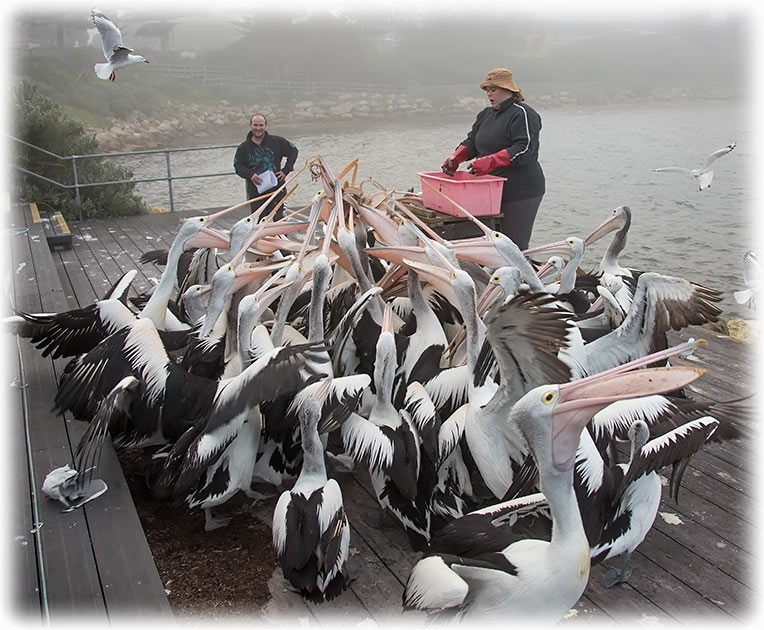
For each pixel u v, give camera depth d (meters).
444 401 4.72
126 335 4.57
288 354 4.05
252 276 5.24
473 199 6.89
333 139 29.36
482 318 5.30
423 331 5.17
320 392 4.07
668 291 4.75
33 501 4.19
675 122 30.03
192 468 3.94
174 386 4.40
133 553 3.80
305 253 5.93
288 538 3.66
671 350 2.93
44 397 5.31
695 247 13.07
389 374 4.33
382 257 5.86
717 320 4.88
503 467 4.12
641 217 15.04
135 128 35.88
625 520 3.79
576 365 4.41
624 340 4.83
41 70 33.16
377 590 3.93
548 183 18.08
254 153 9.74
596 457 3.80
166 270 5.80
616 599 3.85
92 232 11.45
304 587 3.63
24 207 11.88
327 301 6.05
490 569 3.21
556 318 3.62
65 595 3.51
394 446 4.08
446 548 3.49
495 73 7.09
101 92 36.09
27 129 13.20
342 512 3.75
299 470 4.59
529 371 3.83
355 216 6.55
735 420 4.14
